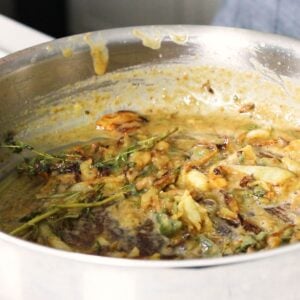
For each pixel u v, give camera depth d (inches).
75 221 18.5
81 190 19.9
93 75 22.9
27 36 25.2
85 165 20.9
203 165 21.1
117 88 23.4
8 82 21.4
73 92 22.8
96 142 22.5
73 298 12.8
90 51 22.4
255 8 27.1
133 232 18.0
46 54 21.8
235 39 22.7
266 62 22.7
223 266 12.2
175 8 37.7
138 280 12.3
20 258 12.9
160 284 12.3
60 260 12.4
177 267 12.1
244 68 23.1
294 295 13.1
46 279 12.9
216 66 23.3
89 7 41.2
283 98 23.2
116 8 40.1
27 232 18.3
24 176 21.0
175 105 24.0
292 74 22.5
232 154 21.3
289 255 12.5
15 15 42.0
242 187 19.9
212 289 12.5
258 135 22.5
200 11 36.9
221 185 19.8
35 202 19.8
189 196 18.4
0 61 21.1
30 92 22.0
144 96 23.8
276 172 20.1
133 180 20.1
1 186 20.7
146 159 20.8
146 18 39.2
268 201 19.3
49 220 18.5
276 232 18.0
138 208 18.8
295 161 21.0
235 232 18.0
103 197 19.4
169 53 23.1
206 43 22.9
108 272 12.3
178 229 17.8
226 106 23.9
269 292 12.8
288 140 22.5
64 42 22.0
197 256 17.1
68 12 42.2
